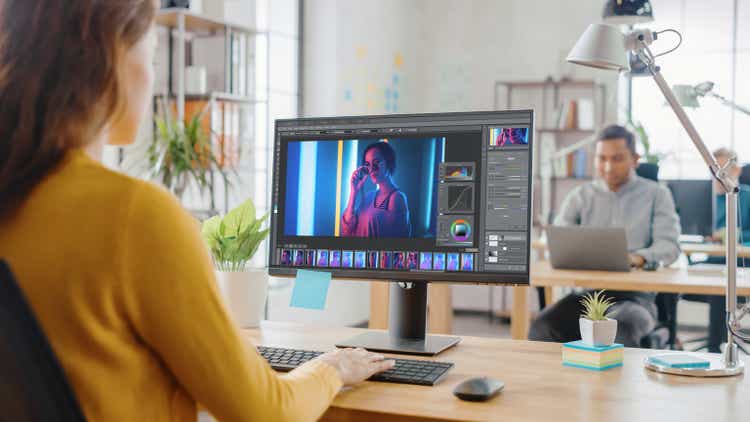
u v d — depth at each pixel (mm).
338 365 1228
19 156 848
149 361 889
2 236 844
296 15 5320
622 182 3939
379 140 1666
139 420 881
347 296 5496
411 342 1651
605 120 6184
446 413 1149
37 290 825
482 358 1538
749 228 4719
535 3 6348
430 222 1622
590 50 1929
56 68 857
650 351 1626
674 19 6031
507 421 1110
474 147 1598
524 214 1556
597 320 1474
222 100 4023
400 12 6266
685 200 4906
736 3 5859
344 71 5414
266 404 949
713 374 1389
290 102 5258
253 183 4629
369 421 1172
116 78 887
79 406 805
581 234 3275
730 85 5891
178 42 3701
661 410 1172
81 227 835
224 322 905
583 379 1367
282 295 4859
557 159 6234
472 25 6543
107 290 828
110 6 879
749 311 1448
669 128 6047
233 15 4570
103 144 944
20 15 872
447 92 6629
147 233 843
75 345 832
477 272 1584
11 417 821
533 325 3127
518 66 6426
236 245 1816
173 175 3559
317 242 1711
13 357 790
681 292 2943
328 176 1708
